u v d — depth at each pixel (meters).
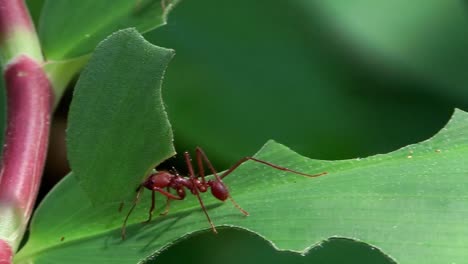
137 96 0.20
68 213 0.21
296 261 0.24
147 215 0.21
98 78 0.20
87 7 0.22
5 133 0.22
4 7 0.22
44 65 0.22
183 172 0.24
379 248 0.20
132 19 0.22
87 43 0.22
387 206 0.20
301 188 0.20
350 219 0.20
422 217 0.20
